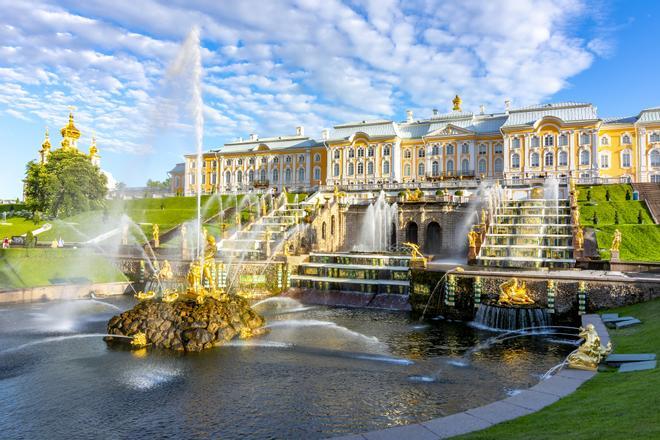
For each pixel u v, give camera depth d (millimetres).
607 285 27812
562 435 9641
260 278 41844
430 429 11195
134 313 25719
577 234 39906
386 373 20109
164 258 46406
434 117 100500
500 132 88125
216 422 15078
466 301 31656
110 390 17938
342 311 35156
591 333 16031
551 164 81625
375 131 98375
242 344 24703
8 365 20953
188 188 123375
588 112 81062
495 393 17703
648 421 9602
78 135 108750
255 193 96375
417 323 30891
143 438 14023
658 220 52250
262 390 17953
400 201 59000
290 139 114062
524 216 48656
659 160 80375
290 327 29266
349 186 83688
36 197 78688
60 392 17734
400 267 39531
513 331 28328
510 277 30547
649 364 14977
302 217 58719
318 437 13922
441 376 19750
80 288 40188
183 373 19938
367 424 14859
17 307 35281
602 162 83750
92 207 78875
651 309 24578
